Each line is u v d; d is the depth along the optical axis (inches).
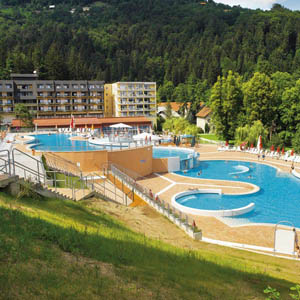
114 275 312.8
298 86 2561.5
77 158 1331.2
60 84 3873.0
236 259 560.4
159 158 1642.5
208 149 2425.0
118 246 415.8
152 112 4227.4
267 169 1707.7
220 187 1296.8
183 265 411.8
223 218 944.9
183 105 4702.3
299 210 1029.8
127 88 4052.7
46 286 255.9
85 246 376.2
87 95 4035.4
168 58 6304.1
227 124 2844.5
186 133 2805.1
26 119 3053.6
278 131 2790.4
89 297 256.1
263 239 773.3
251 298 335.0
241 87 2938.0
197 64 5634.8
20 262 286.2
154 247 482.0
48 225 410.6
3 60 4335.6
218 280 376.5
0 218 383.2
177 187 1310.3
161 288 307.4
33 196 598.9
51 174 1002.1
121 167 1398.9
